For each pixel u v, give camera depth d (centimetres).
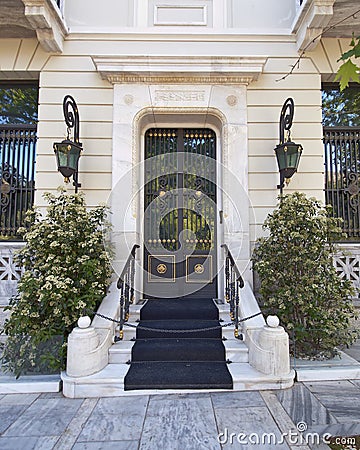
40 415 289
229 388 330
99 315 378
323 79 536
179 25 534
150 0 539
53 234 395
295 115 513
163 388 327
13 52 515
